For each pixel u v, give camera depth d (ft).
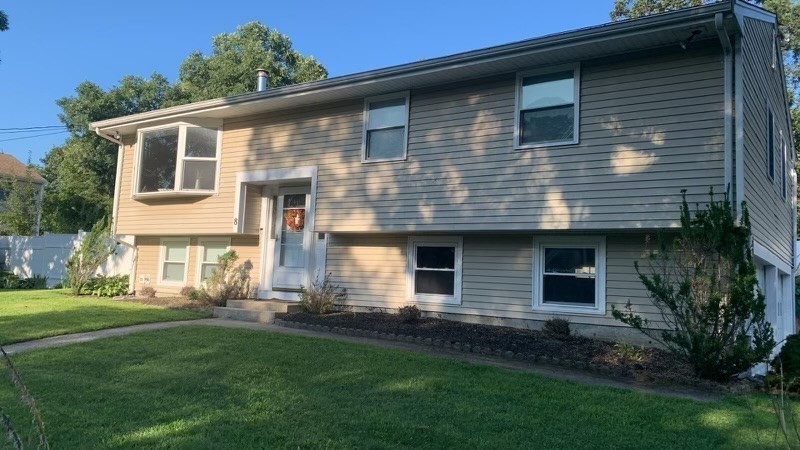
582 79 31.65
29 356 24.95
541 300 34.19
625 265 31.68
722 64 28.14
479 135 34.68
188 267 50.44
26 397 10.34
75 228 105.29
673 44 29.25
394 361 24.91
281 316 36.86
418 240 39.01
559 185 31.55
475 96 35.14
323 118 41.63
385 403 19.16
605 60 31.12
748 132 29.96
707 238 24.49
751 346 25.95
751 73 31.35
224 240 48.47
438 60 33.81
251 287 45.88
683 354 25.32
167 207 49.14
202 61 116.26
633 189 29.50
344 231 39.37
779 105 43.91
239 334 30.30
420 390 20.76
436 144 36.24
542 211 31.89
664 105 29.27
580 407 19.47
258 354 25.61
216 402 18.80
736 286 23.39
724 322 24.00
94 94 109.91
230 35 114.52
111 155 111.04
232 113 45.06
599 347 29.30
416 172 36.78
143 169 49.47
